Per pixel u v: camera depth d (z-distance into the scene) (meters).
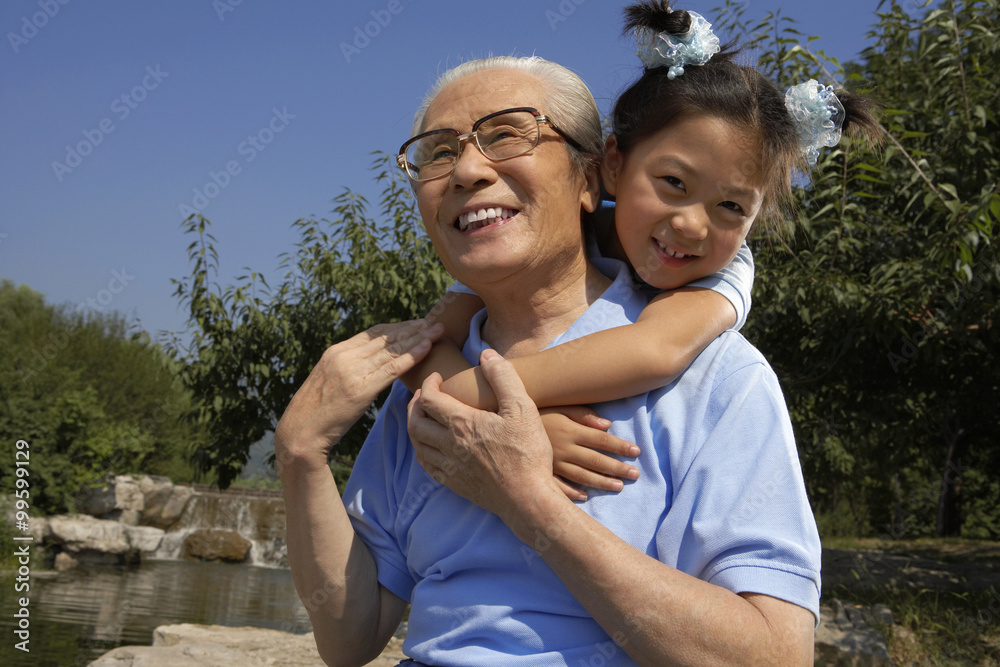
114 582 17.14
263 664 5.00
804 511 1.04
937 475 18.25
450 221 1.27
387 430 1.44
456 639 1.13
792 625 0.95
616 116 1.30
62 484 22.48
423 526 1.24
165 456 29.66
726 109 1.15
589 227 1.47
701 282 1.28
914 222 6.16
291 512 1.35
